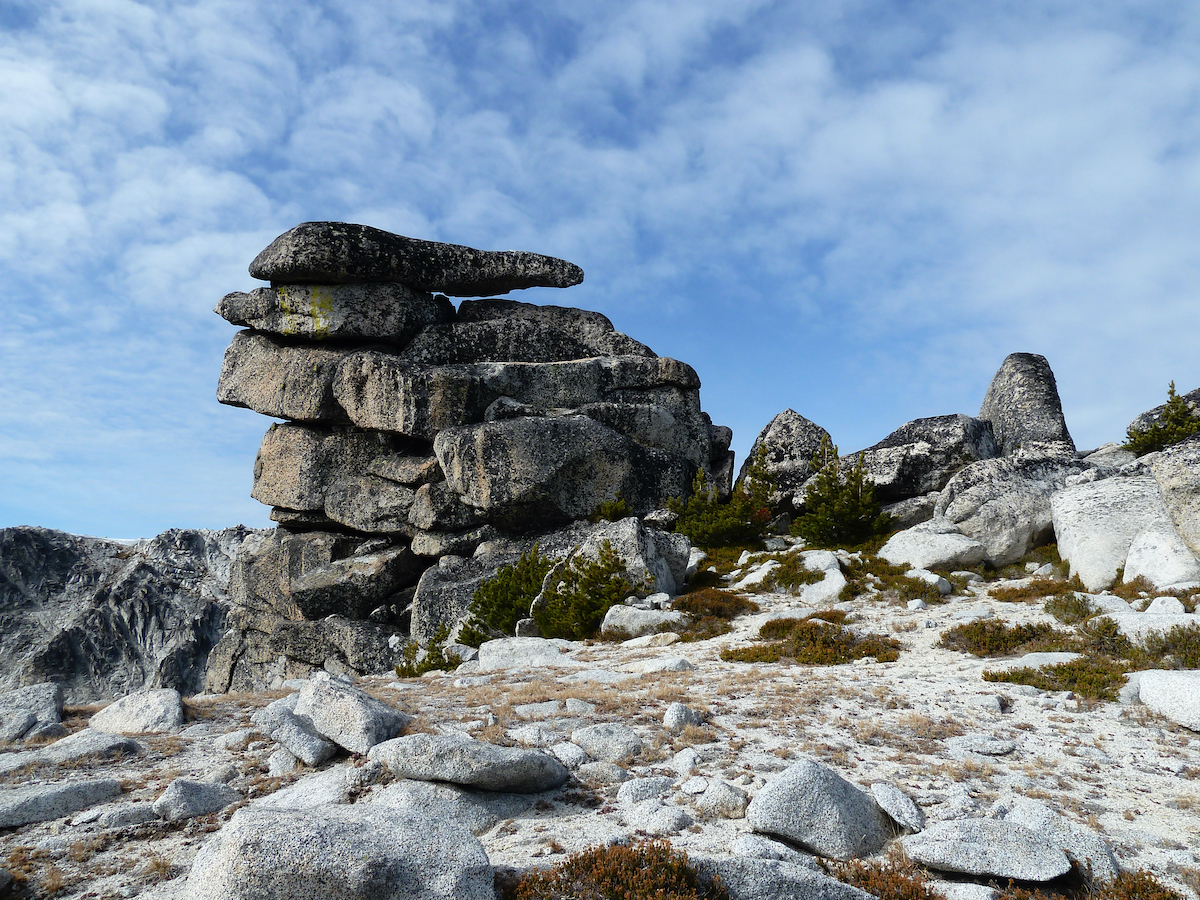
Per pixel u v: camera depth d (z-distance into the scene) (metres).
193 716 14.30
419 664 26.17
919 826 8.91
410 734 11.76
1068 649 16.62
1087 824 9.08
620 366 41.53
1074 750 11.33
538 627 26.59
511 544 34.94
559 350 43.44
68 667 71.06
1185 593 18.55
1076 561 22.59
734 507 31.84
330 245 38.97
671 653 20.02
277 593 39.75
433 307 42.94
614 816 9.33
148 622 76.50
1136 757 11.06
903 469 32.47
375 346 41.31
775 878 7.34
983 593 23.36
